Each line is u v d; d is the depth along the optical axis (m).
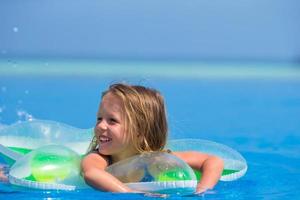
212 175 9.33
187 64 49.69
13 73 37.62
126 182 8.70
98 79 33.66
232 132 18.19
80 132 11.41
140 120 9.30
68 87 29.56
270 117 21.48
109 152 9.24
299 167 11.95
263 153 14.10
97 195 8.43
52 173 9.05
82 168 9.02
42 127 11.32
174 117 21.03
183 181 8.43
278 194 9.36
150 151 9.27
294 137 17.17
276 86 32.53
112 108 9.25
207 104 24.95
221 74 40.50
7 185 9.38
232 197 8.98
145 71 40.47
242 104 25.23
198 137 17.23
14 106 22.69
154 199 8.26
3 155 10.95
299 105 25.02
